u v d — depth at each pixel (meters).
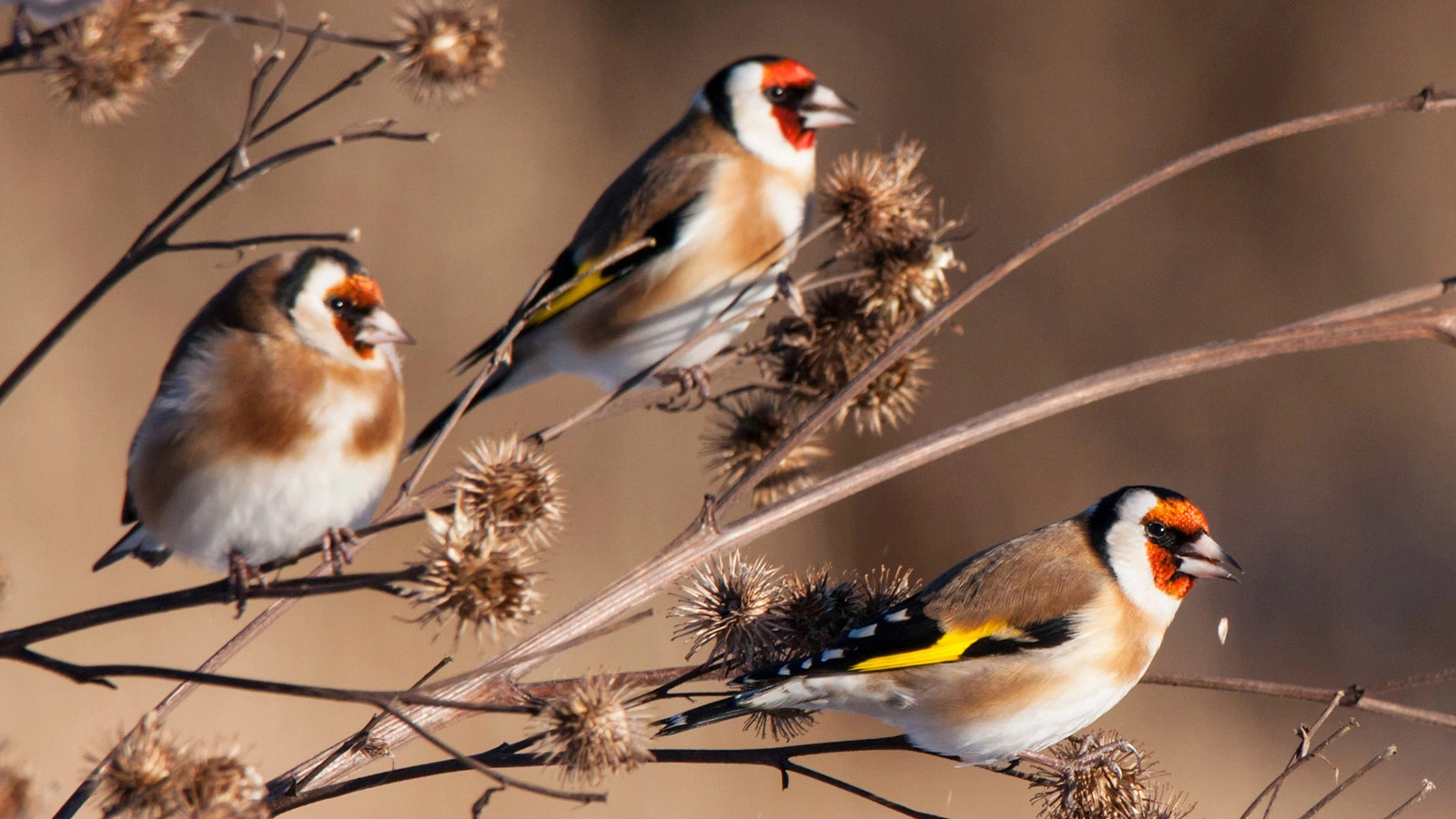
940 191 19.02
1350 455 17.39
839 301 7.48
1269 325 18.16
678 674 5.74
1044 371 17.70
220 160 4.67
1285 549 16.88
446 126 17.52
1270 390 17.56
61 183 15.61
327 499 5.78
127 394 14.55
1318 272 18.50
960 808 14.22
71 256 15.33
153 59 4.57
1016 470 17.09
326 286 5.77
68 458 13.88
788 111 8.10
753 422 7.54
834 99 8.14
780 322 7.51
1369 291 18.41
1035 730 6.57
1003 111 19.17
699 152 8.10
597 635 4.38
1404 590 16.53
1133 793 6.06
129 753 4.09
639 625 13.80
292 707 12.85
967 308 17.94
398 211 16.81
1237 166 18.80
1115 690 6.77
